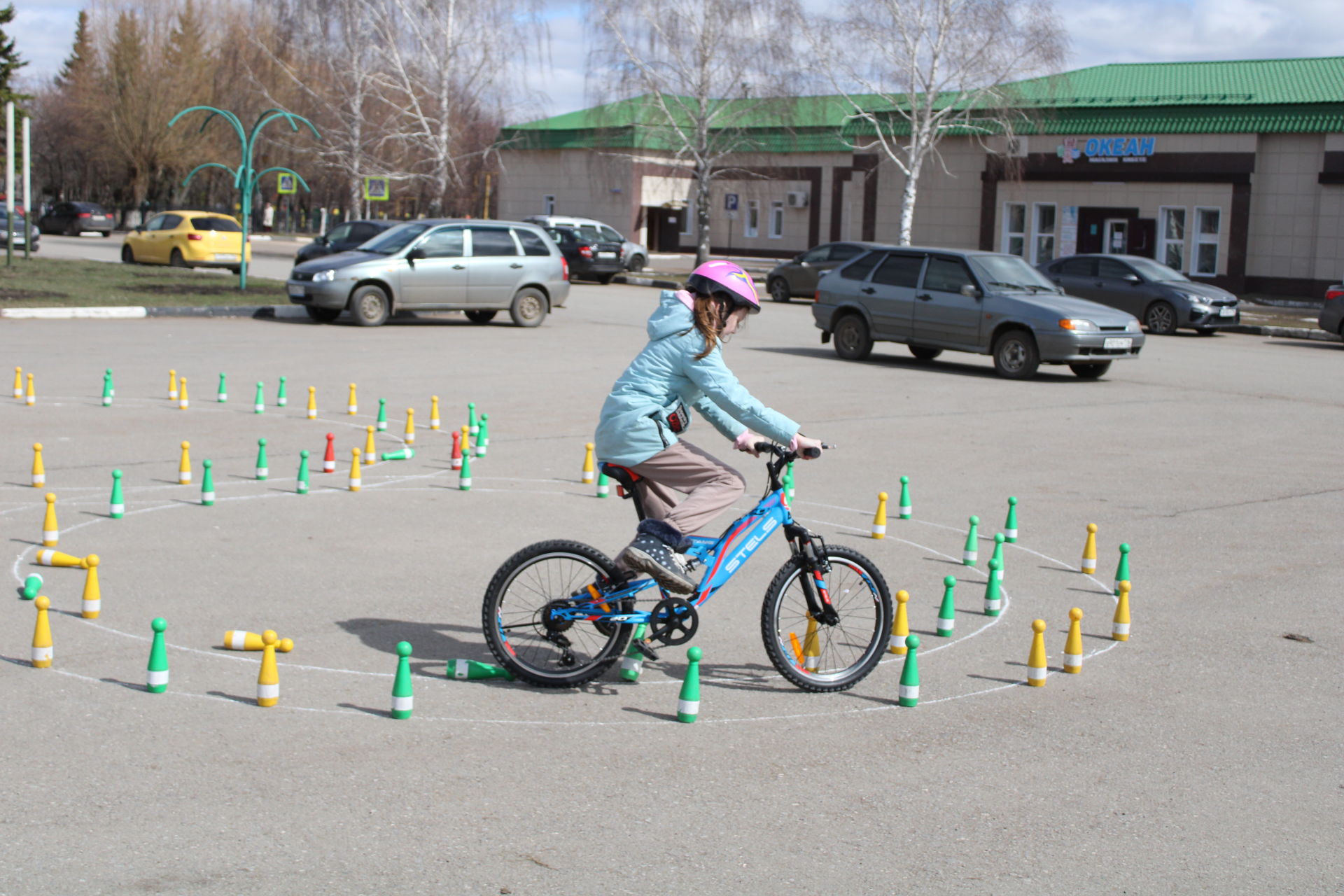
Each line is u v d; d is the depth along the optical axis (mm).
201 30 65812
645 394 5414
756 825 4129
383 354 17938
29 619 6027
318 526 8164
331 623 6156
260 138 50312
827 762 4699
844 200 49188
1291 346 24859
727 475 5418
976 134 41250
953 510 9297
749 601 6898
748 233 53094
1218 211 37469
